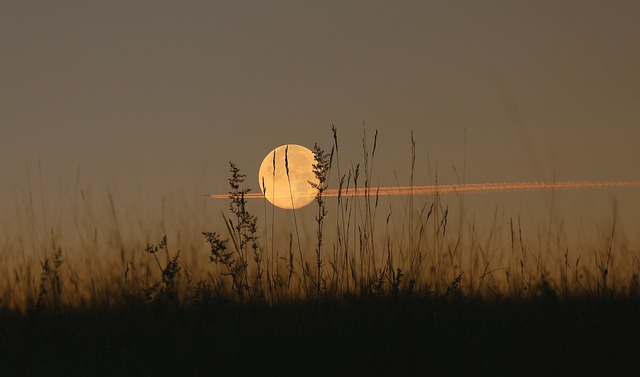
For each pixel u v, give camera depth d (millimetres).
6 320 12070
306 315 11867
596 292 12320
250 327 11477
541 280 12352
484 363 10531
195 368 10516
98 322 11680
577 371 10266
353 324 11305
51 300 11555
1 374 10367
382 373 10312
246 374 10414
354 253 12531
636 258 12891
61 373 10523
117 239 12836
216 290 11922
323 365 10523
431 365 10469
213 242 12062
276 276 12320
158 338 11055
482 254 12930
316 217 12531
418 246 12672
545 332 11227
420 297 11844
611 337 10992
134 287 12195
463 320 11695
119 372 10492
